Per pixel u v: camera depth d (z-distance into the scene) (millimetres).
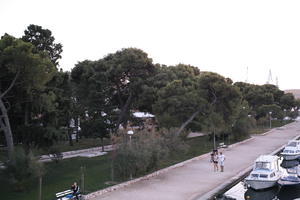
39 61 26094
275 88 102250
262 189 25938
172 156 35969
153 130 34094
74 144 52094
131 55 49000
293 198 25625
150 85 50219
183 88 44094
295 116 102750
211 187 24609
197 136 62844
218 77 44000
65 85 39812
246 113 55750
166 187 24547
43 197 21844
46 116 32688
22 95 28938
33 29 34906
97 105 50906
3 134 32000
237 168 31938
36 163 23078
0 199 21531
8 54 25391
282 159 40969
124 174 26766
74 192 20672
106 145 51344
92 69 49406
